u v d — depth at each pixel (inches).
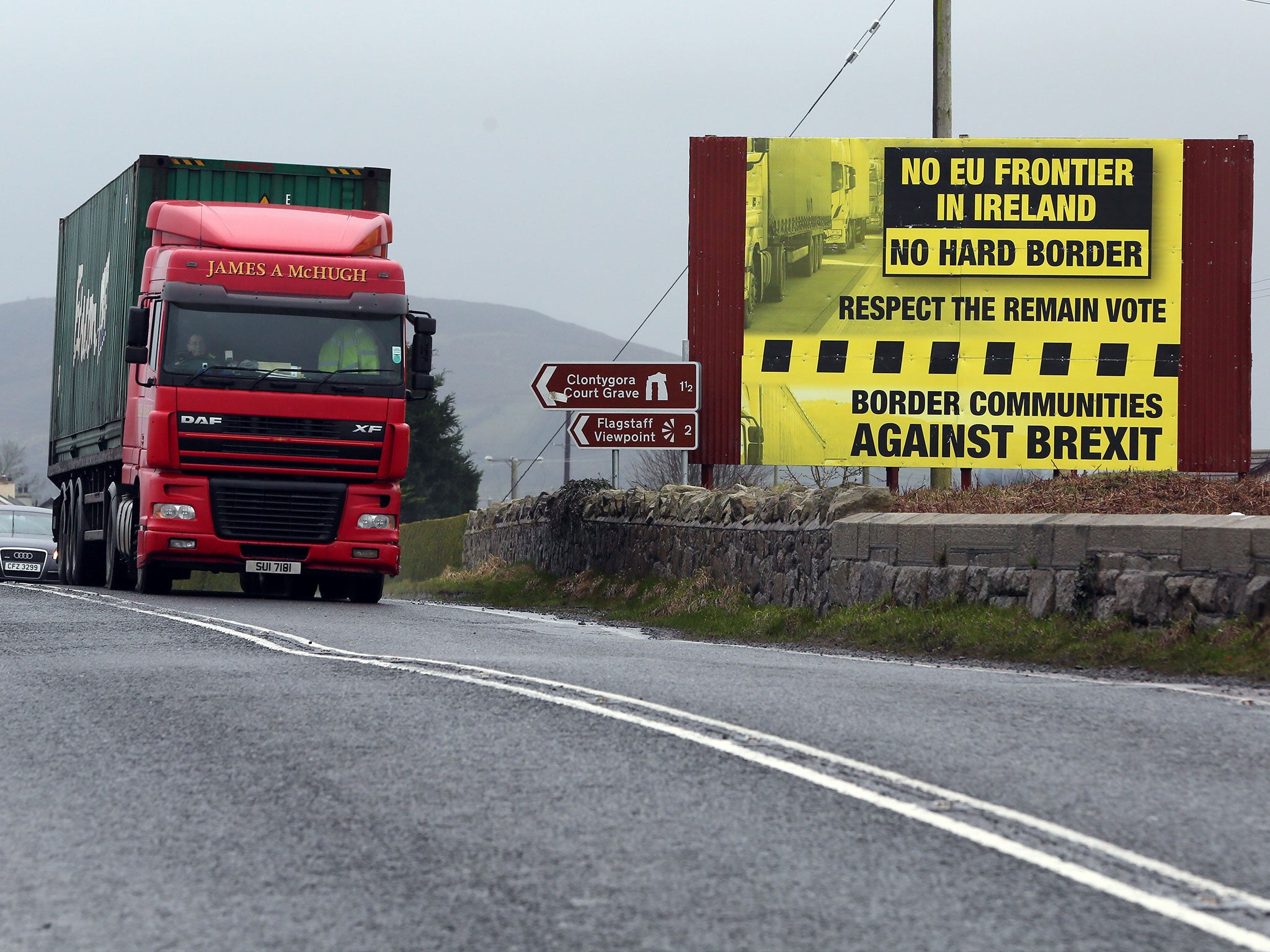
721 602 2066.9
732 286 2476.6
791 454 2471.7
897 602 1705.2
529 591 2760.8
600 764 749.3
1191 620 1305.4
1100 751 797.9
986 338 2458.2
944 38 2544.3
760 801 670.5
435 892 537.0
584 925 498.6
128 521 2151.8
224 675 1089.4
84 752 795.4
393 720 876.0
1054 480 2137.1
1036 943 479.5
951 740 821.2
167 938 490.0
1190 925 498.0
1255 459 3676.2
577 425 2484.0
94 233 2561.5
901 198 2468.0
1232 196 2458.2
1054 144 2461.9
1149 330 2454.5
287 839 611.8
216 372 1988.2
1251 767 761.6
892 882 546.6
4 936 493.7
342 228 2111.2
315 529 2031.3
